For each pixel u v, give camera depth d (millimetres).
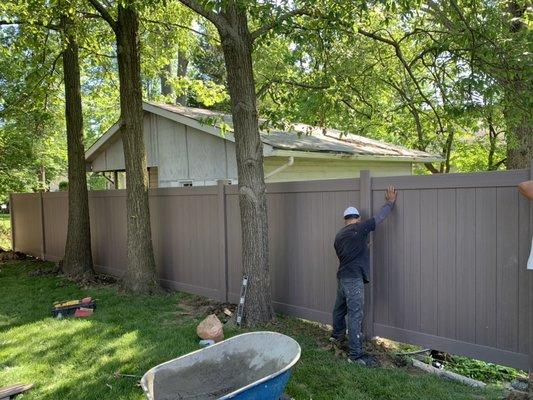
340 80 7543
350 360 4695
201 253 7562
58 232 11469
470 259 4457
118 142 12773
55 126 18391
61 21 8844
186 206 7789
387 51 11000
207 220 7402
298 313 6160
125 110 7844
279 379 3133
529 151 10203
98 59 11586
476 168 17469
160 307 6902
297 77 8250
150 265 7922
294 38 5992
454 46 7266
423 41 8922
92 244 10195
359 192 5367
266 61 12477
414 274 4898
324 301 5824
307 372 4348
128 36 7836
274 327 5781
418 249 4855
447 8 7133
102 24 10797
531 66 6086
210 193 7297
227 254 7102
